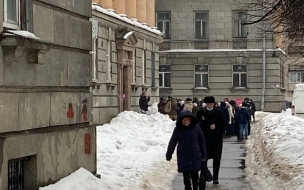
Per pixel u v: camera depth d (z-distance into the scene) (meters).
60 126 12.01
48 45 10.81
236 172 17.59
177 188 14.74
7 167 9.70
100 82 33.56
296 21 16.64
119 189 13.29
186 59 61.09
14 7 10.38
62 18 12.17
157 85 47.31
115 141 24.14
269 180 15.46
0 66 9.58
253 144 26.69
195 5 60.75
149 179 15.72
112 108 35.75
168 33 61.31
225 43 60.44
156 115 33.12
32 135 10.57
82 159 13.05
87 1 13.59
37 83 10.91
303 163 16.56
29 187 10.66
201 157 13.01
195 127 12.95
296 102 43.03
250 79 60.34
